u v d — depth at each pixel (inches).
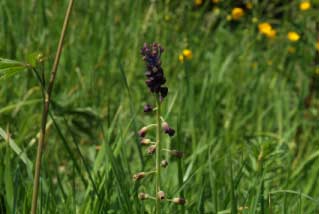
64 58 243.9
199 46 289.3
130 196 145.3
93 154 189.6
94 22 273.3
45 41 256.2
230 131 216.7
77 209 150.9
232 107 232.5
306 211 150.6
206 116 212.7
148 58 113.5
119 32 278.1
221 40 299.0
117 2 296.5
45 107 107.3
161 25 288.7
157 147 117.7
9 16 262.5
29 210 133.3
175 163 169.5
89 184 141.3
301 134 226.5
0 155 147.6
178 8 315.9
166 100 199.0
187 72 207.6
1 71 103.3
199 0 323.9
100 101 227.3
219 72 254.2
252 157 167.8
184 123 209.8
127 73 245.9
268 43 304.8
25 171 162.6
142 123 214.4
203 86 224.8
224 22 319.0
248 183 164.4
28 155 171.2
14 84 219.9
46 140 185.8
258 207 143.1
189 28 303.0
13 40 249.9
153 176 165.8
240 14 321.7
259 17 330.0
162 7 307.0
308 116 232.1
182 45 284.8
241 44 299.7
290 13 334.3
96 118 193.6
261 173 152.9
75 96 221.6
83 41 265.7
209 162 140.7
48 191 135.3
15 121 191.5
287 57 295.1
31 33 256.8
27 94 207.8
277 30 316.8
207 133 208.7
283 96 245.9
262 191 136.0
